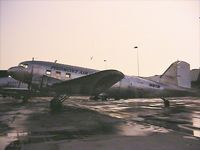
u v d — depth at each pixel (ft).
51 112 58.49
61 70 69.15
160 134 31.73
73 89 64.49
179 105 87.97
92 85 63.57
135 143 26.63
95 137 29.78
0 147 24.76
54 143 26.61
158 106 82.99
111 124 40.42
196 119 47.39
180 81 79.66
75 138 29.17
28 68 68.95
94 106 83.15
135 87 73.31
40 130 34.32
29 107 72.54
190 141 27.66
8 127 36.65
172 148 24.58
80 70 70.44
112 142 27.07
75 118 47.85
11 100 110.63
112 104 94.58
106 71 57.11
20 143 26.53
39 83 68.18
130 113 58.95
